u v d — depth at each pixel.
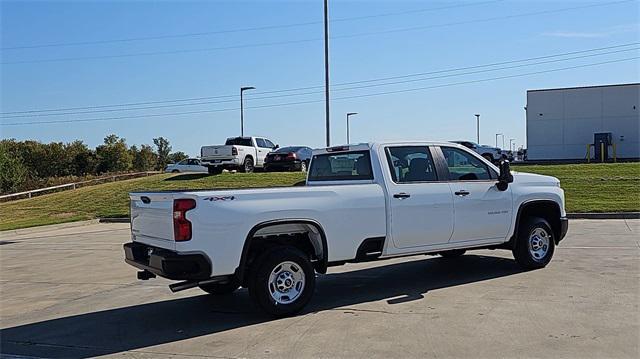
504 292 7.97
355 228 7.69
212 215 6.70
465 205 8.71
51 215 25.30
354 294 8.25
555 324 6.38
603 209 17.92
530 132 49.59
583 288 8.04
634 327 6.20
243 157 31.05
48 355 6.12
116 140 83.69
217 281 6.89
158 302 8.38
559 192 9.90
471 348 5.70
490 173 9.28
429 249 8.43
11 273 11.62
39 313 8.04
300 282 7.29
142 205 7.45
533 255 9.48
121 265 11.95
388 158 8.28
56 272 11.47
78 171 77.25
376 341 6.03
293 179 26.95
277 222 7.09
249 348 6.02
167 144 100.38
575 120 48.22
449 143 8.98
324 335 6.33
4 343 6.60
